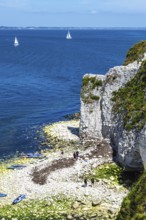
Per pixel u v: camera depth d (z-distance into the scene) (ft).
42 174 218.18
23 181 214.28
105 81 268.62
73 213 177.88
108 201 189.06
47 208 184.24
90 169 222.07
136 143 211.82
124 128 224.74
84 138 278.05
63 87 516.73
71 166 225.56
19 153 270.67
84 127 278.05
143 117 212.84
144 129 202.18
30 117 363.97
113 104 258.57
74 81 561.43
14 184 211.41
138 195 124.57
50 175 216.95
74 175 216.13
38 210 182.70
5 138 302.66
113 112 255.50
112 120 255.29
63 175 216.54
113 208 179.93
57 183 209.87
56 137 297.53
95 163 228.22
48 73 630.33
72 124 330.34
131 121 220.02
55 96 460.96
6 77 588.50
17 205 188.65
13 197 197.88
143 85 226.58
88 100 277.23
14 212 181.16
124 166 222.07
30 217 175.94
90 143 268.41
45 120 353.72
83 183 209.05
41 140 295.69
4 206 188.03
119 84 257.14
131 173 217.56
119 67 260.01
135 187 128.77
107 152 240.32
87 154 238.68
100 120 271.69
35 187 206.80
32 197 196.54
